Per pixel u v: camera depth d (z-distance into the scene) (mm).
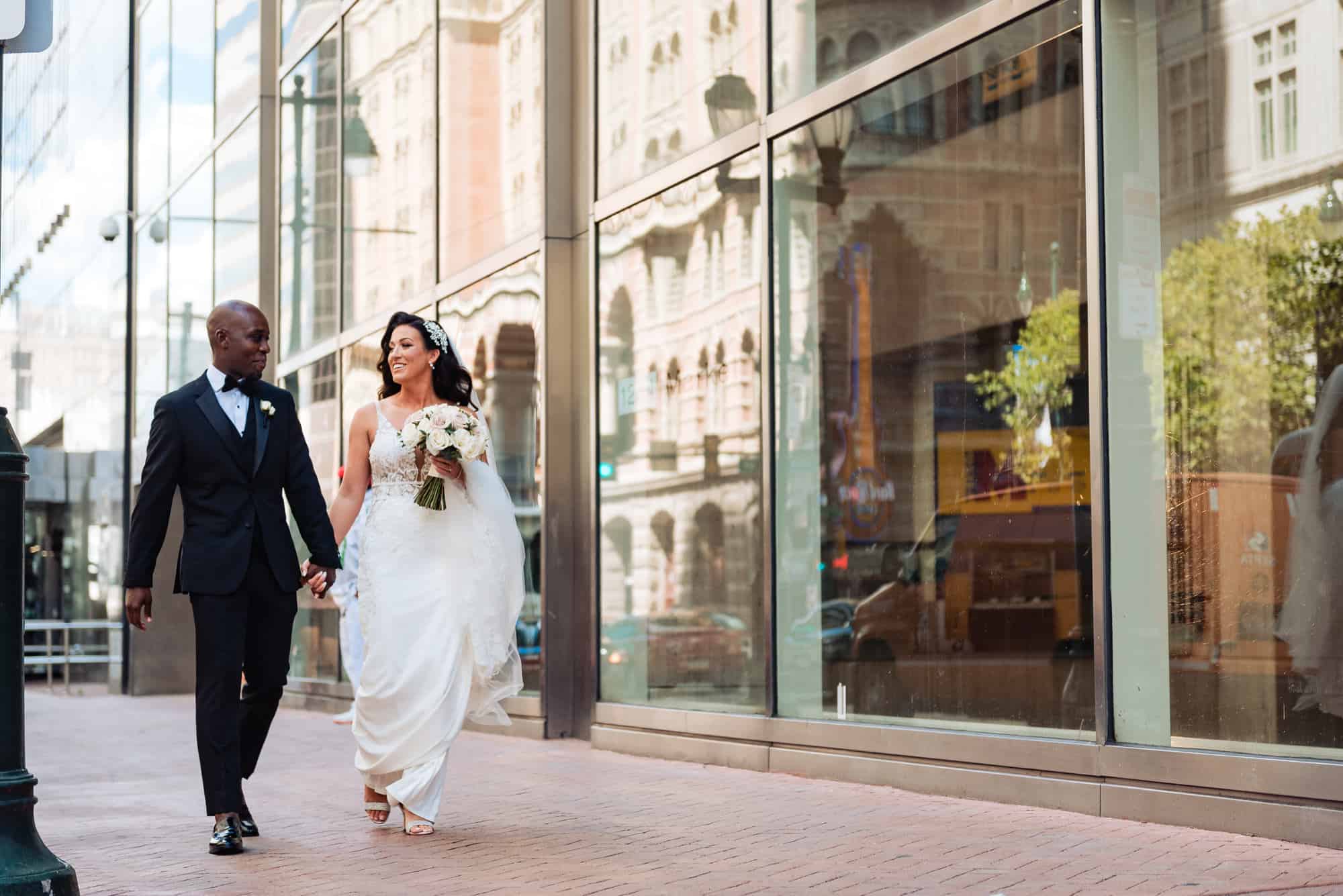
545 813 6129
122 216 19344
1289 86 5492
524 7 10242
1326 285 5324
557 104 9867
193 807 6660
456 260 11367
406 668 5621
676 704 8578
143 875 4781
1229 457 5566
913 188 7133
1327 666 5145
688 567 8500
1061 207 6363
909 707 6945
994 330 6812
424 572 5727
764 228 7871
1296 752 5176
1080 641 5984
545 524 9672
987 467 6738
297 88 15141
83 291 20547
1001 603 6523
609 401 9438
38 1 4320
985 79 6637
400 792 5531
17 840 3953
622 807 6258
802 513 7684
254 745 5637
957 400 6984
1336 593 5180
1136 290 5879
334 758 8836
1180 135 5809
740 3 8172
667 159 8844
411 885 4539
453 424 5664
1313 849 4680
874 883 4387
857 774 6922
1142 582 5766
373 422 5941
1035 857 4711
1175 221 5828
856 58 7352
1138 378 5852
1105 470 5809
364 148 13359
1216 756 5148
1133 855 4672
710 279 8367
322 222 14383
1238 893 4016
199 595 5246
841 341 7578
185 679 17672
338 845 5355
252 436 5375
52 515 21797
